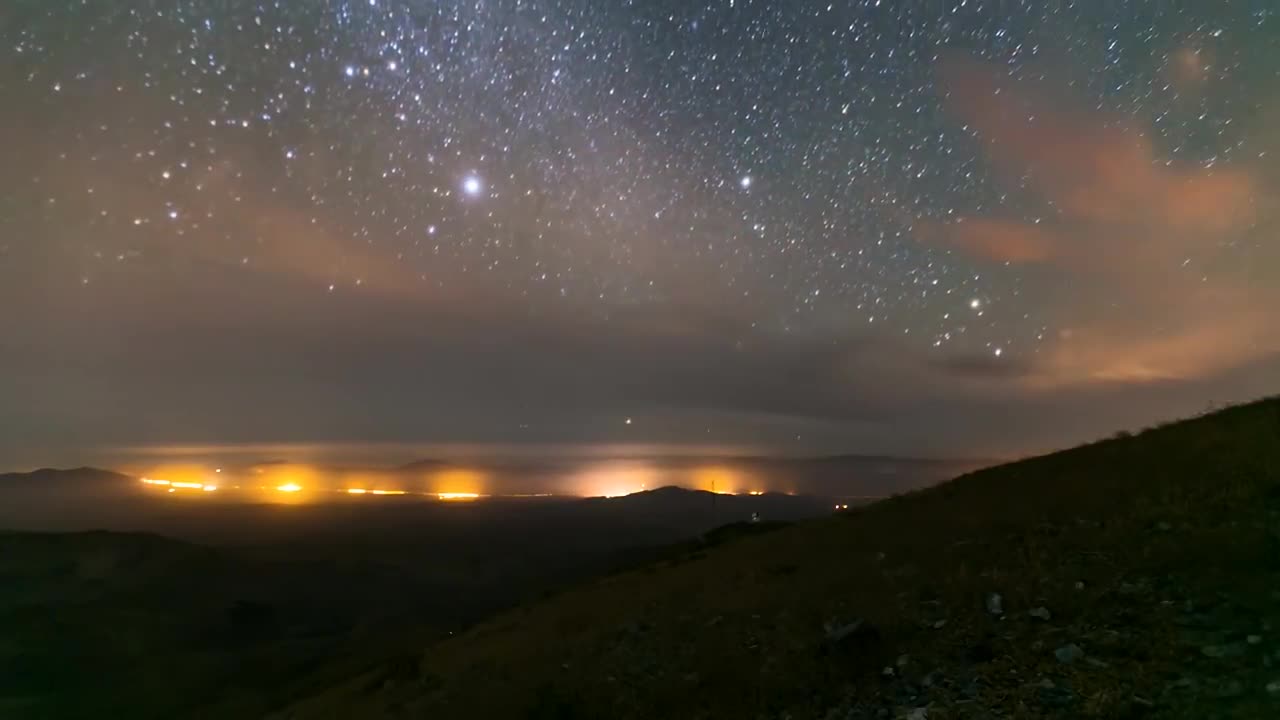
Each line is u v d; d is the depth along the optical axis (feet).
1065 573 32.89
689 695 30.94
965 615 31.17
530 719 34.45
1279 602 25.46
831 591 41.83
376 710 54.44
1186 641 24.41
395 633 177.78
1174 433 61.93
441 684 54.29
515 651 57.06
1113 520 39.70
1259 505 35.55
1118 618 27.35
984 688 24.35
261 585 264.31
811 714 25.99
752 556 67.05
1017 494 55.26
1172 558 31.58
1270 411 57.88
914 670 27.09
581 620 61.26
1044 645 26.45
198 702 132.46
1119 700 21.48
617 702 32.55
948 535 48.01
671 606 52.95
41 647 171.94
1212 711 19.94
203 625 202.69
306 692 113.60
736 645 36.47
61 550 285.02
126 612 210.18
